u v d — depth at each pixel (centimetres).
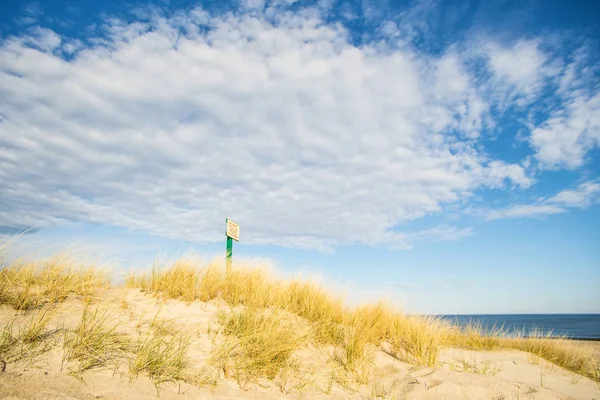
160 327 389
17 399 207
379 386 404
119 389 256
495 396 362
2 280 402
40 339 296
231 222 743
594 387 557
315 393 356
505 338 865
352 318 609
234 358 372
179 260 582
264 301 560
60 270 445
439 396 359
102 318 360
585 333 2620
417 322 641
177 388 285
